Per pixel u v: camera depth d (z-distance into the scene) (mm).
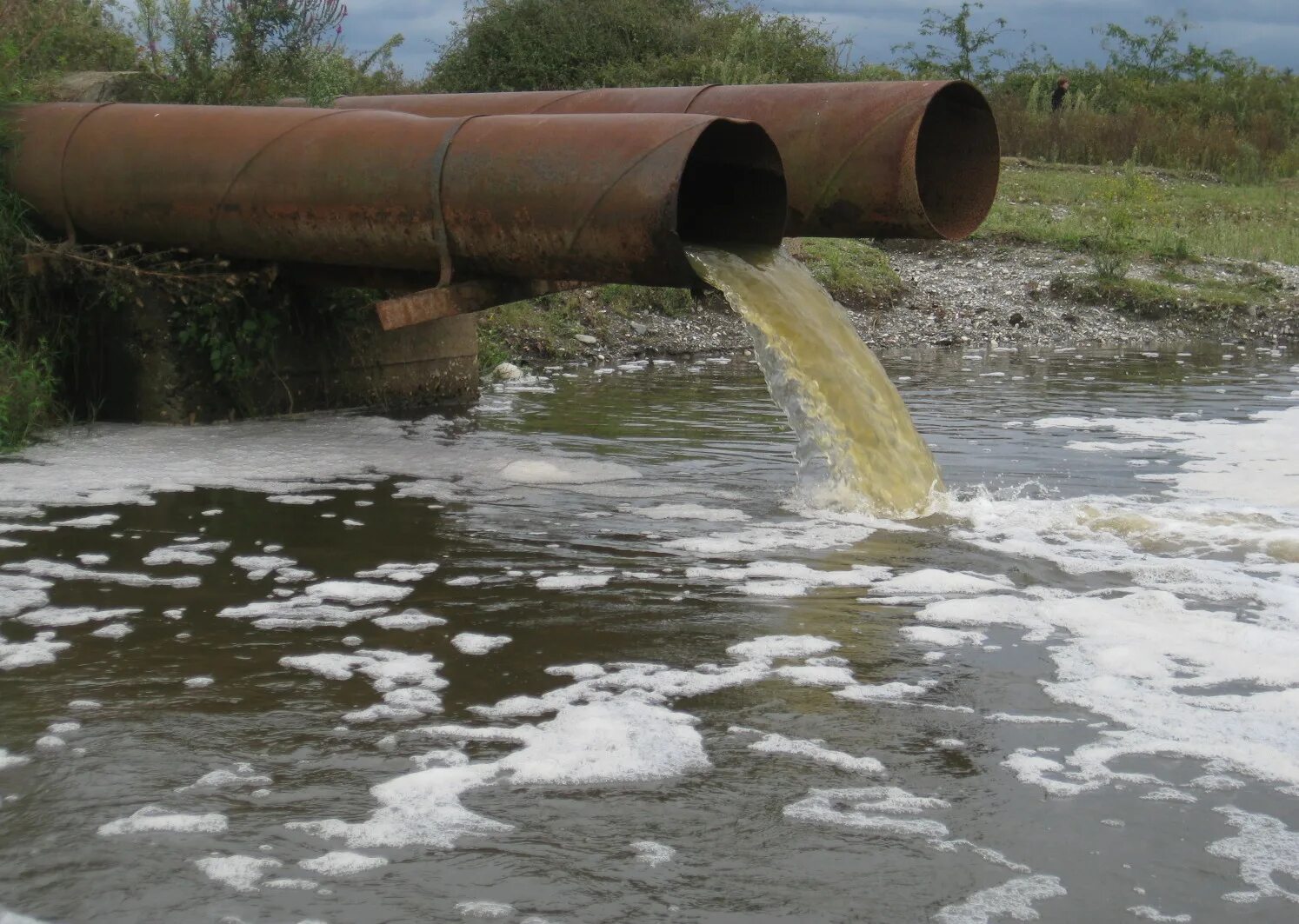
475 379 10828
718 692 4344
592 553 6012
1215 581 5617
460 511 6793
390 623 5000
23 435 8195
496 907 3045
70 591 5359
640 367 13367
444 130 7191
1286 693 4355
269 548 6051
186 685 4355
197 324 8852
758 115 7766
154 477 7434
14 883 3121
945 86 7332
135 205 8141
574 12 24031
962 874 3207
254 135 7820
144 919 2982
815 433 6914
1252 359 14508
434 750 3869
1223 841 3391
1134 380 12477
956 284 17938
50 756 3797
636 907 3053
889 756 3871
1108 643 4844
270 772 3717
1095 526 6555
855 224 7566
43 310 8758
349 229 7457
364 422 9320
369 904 3053
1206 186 25531
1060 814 3525
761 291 6938
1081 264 18578
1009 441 9055
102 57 11688
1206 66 34938
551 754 3846
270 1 10711
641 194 6449
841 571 5734
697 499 7105
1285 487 7457
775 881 3166
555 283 8086
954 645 4816
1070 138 27250
